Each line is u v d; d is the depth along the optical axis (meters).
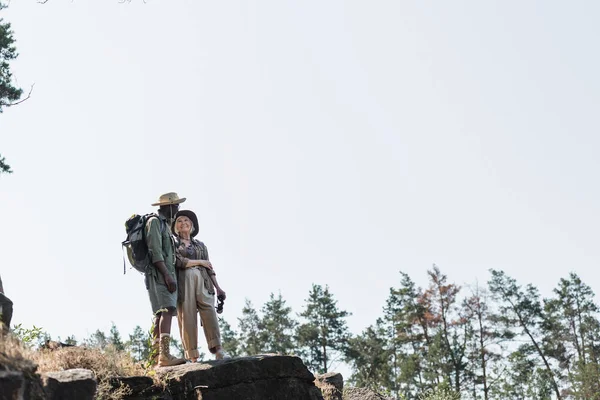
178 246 9.09
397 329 53.28
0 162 23.88
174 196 8.98
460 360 47.78
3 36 23.89
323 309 51.72
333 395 9.59
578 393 46.91
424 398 16.98
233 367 7.75
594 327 52.75
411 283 55.03
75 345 7.84
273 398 7.78
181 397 7.57
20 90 22.89
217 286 9.16
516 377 43.59
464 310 53.00
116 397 7.06
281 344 50.88
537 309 53.16
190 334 8.80
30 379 5.71
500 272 54.38
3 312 6.83
